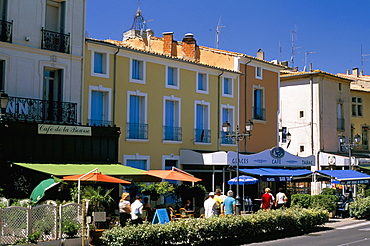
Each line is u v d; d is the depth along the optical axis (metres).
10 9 20.50
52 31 21.81
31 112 20.39
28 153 19.77
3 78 20.12
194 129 28.16
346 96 42.19
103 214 14.50
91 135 21.95
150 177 21.83
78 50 22.75
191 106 28.09
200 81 28.98
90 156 21.94
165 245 15.21
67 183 16.98
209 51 32.53
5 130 18.95
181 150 27.20
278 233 18.75
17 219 13.54
